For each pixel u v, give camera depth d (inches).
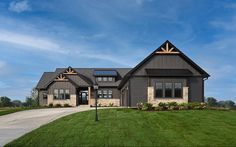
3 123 1077.8
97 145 653.9
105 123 910.4
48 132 793.6
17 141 696.4
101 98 2364.7
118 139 702.5
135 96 1487.5
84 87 2294.5
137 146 649.0
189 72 1483.8
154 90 1470.2
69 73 2292.1
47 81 2365.9
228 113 1104.8
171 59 1518.2
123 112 1160.2
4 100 2844.5
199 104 1253.1
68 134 758.5
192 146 657.0
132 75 1494.8
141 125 873.5
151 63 1508.4
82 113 1173.7
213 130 813.2
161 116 1023.0
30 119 1168.8
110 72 2412.6
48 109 1635.1
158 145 658.2
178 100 1470.2
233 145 669.9
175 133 772.6
